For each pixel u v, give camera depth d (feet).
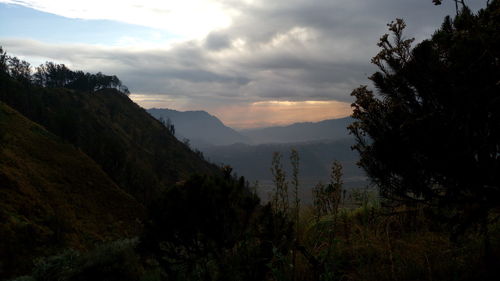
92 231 183.32
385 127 8.24
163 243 10.85
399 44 7.84
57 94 539.70
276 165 9.79
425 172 7.73
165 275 12.69
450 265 8.46
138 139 563.07
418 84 7.36
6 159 207.00
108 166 326.03
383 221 11.76
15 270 116.78
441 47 7.68
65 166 253.03
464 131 7.16
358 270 9.57
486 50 6.61
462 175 7.29
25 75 538.06
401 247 10.04
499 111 6.80
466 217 7.61
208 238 10.44
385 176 8.46
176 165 519.60
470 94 6.84
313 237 11.89
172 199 10.59
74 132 320.91
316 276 9.76
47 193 199.41
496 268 7.59
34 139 267.80
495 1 7.39
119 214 228.02
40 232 143.23
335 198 9.87
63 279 20.16
